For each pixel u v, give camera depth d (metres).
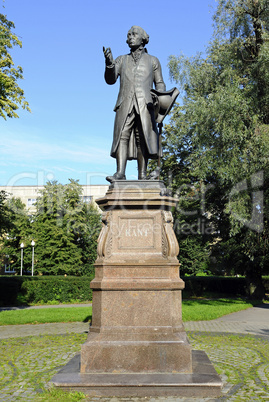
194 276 31.81
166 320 5.90
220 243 24.95
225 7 18.86
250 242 18.83
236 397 5.08
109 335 5.82
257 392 5.29
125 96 7.14
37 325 12.95
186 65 21.45
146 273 6.09
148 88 7.17
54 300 23.89
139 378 5.36
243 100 16.98
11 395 5.19
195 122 18.28
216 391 5.14
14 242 39.25
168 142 24.88
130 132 7.18
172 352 5.65
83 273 38.28
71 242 37.94
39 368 6.63
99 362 5.67
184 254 31.80
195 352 7.27
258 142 16.67
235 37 18.94
